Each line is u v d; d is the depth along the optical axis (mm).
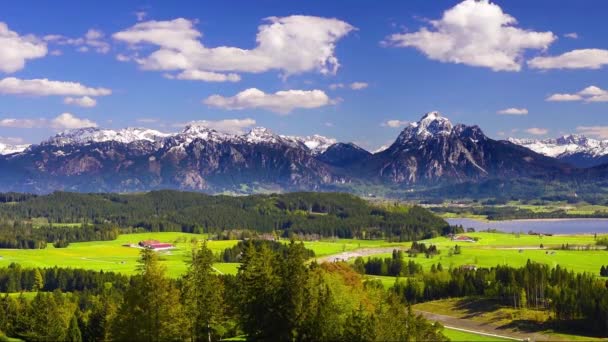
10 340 169750
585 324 196750
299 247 135375
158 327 114312
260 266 128500
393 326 129625
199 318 131875
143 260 121688
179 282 162750
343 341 122250
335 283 148625
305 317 122812
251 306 126938
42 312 163625
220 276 170250
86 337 170625
